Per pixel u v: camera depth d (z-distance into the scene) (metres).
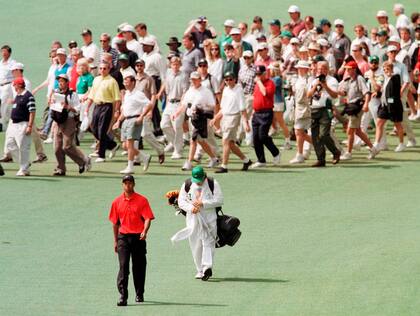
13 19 166.12
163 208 84.06
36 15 167.62
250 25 159.88
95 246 74.62
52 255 72.62
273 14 165.00
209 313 60.16
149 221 61.44
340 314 59.75
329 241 74.50
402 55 116.06
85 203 86.06
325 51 116.62
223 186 91.00
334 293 63.50
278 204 84.94
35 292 64.81
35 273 68.75
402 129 104.88
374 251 71.75
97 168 98.94
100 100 99.94
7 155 101.81
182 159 102.38
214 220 66.44
